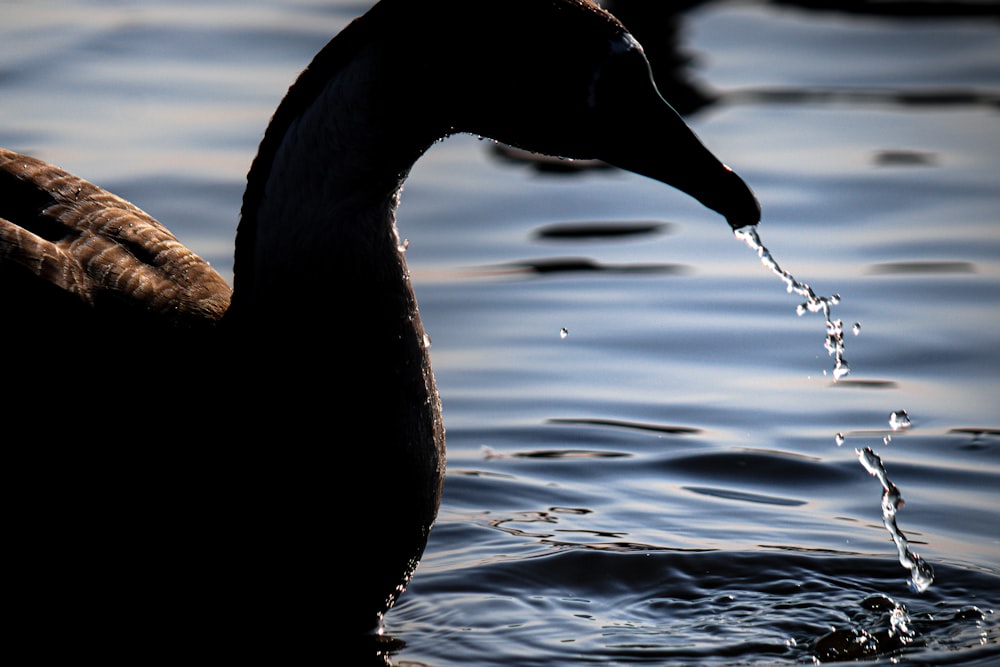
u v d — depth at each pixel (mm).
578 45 6395
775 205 13906
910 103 16812
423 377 6961
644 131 6453
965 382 10820
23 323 6773
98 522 6594
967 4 21078
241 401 6750
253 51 18156
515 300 12148
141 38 18531
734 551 8719
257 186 6754
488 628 7805
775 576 8453
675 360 11242
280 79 17047
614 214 14133
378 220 6730
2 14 19438
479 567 8539
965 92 17250
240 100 16234
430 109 6547
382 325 6742
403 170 6707
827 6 21000
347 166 6582
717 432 10234
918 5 21016
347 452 6738
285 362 6719
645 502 9383
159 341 6910
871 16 20469
